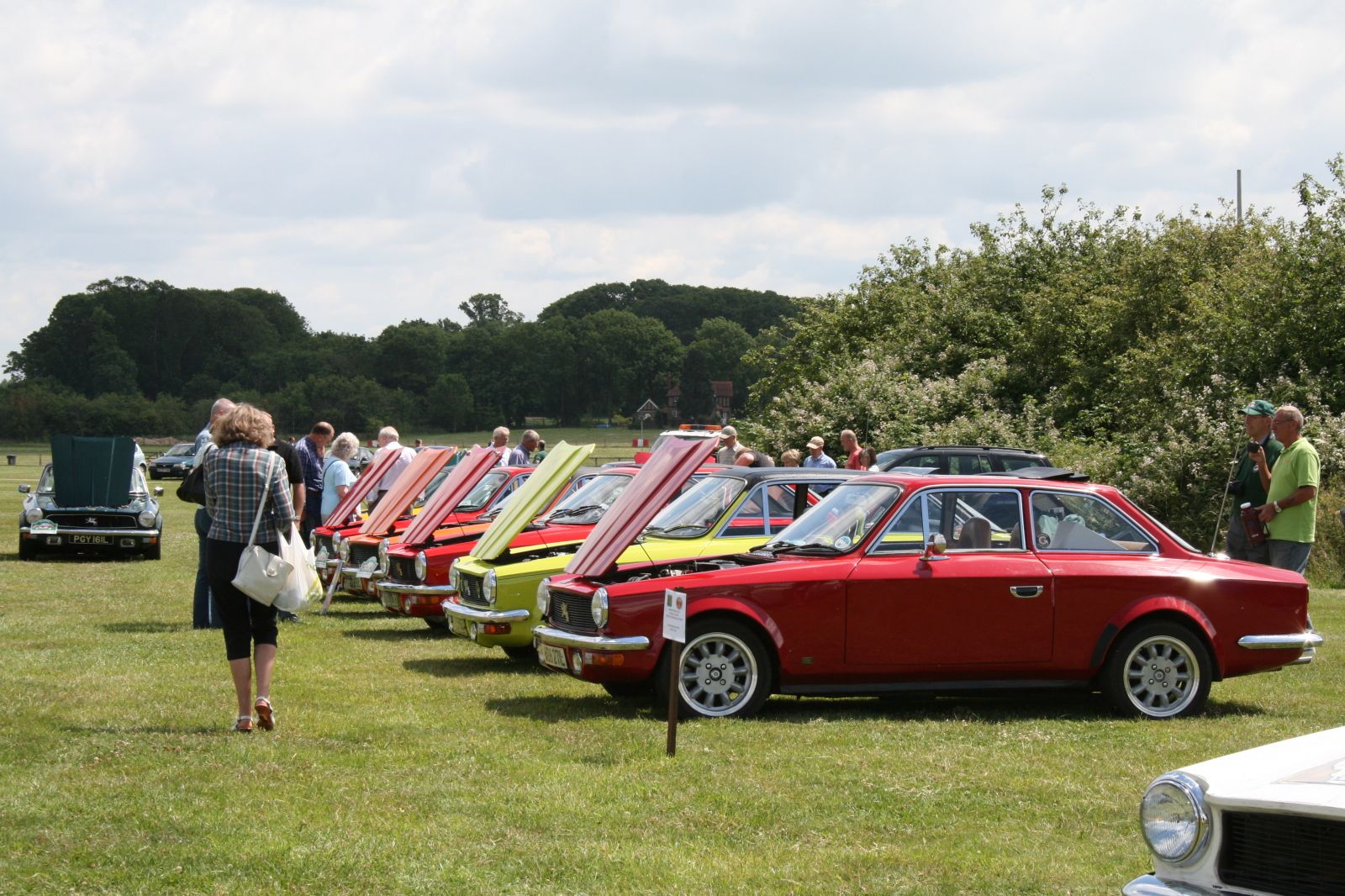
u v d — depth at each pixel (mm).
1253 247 29609
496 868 5484
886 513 8938
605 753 7516
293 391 126500
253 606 8172
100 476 22062
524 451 20234
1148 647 8875
